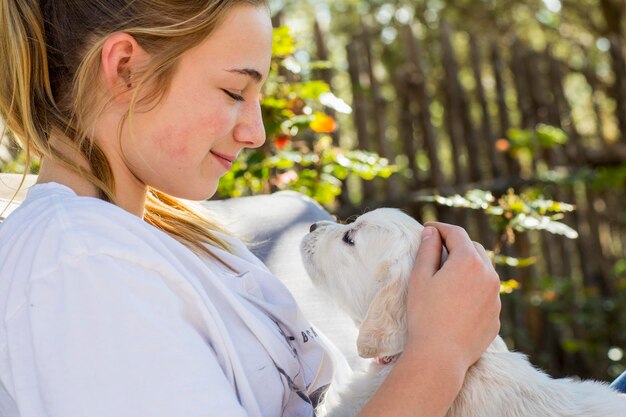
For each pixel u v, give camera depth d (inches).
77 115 60.5
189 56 59.3
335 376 79.6
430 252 66.0
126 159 61.6
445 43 239.3
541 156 246.1
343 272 86.7
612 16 340.5
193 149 60.7
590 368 231.1
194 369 52.3
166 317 53.3
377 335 76.4
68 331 51.3
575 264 248.7
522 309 227.9
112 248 53.3
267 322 66.1
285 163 140.1
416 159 232.7
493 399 69.8
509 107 253.8
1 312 53.4
